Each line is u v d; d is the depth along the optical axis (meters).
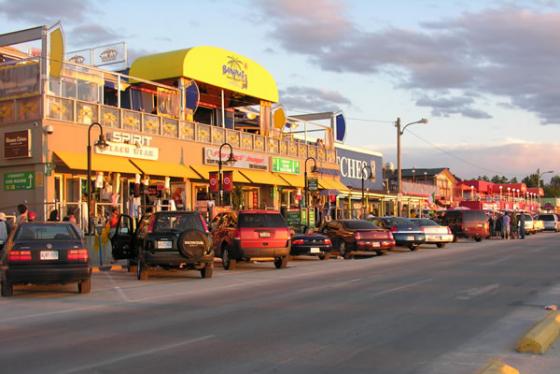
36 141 24.73
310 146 42.31
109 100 32.78
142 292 15.04
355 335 9.21
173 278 18.47
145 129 28.95
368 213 48.62
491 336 9.05
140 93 32.75
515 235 45.28
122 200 28.69
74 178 26.73
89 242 21.89
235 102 39.00
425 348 8.32
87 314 11.69
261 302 12.85
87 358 7.99
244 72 35.94
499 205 83.12
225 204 34.16
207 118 38.50
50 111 24.89
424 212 59.03
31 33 25.22
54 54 25.11
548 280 15.98
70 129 25.55
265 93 37.88
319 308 11.81
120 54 35.34
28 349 8.60
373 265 21.62
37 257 13.83
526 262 21.45
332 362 7.61
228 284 16.56
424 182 76.88
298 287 15.38
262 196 38.47
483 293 13.56
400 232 29.81
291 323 10.29
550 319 9.53
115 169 26.45
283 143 39.06
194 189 32.12
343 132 48.84
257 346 8.57
